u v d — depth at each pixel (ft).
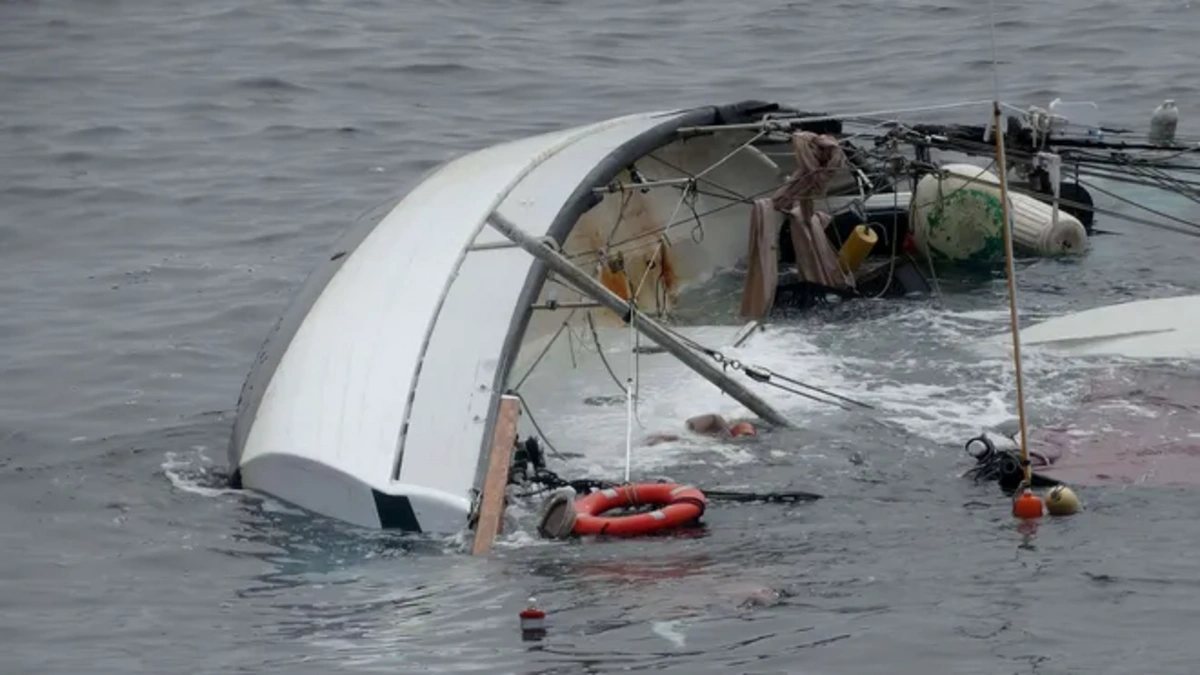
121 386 161.89
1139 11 304.91
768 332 169.68
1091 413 143.13
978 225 189.88
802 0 324.60
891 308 177.47
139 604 112.06
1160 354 156.46
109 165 238.27
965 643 100.58
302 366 138.41
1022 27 297.53
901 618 104.17
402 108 263.49
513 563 115.75
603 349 164.66
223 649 104.12
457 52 290.97
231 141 248.52
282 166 237.66
